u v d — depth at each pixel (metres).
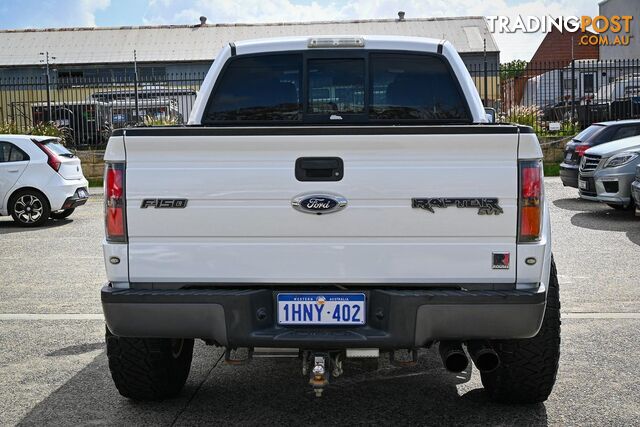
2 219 15.72
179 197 3.92
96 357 5.92
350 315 3.92
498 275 3.87
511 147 3.81
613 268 9.26
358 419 4.52
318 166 3.87
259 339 3.87
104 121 23.95
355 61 5.37
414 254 3.87
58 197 14.32
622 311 7.14
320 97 5.40
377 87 5.38
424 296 3.80
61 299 8.05
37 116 24.69
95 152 23.34
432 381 5.23
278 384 5.20
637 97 23.75
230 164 3.90
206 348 6.12
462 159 3.83
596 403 4.75
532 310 3.80
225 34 49.66
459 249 3.86
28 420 4.57
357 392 5.02
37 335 6.60
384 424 4.43
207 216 3.92
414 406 4.73
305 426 4.41
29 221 14.27
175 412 4.67
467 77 5.32
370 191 3.86
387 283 3.90
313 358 3.89
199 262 3.94
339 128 3.82
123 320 3.93
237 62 5.42
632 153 13.75
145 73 46.94
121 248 3.97
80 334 6.62
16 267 10.03
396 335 3.83
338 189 3.86
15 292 8.44
